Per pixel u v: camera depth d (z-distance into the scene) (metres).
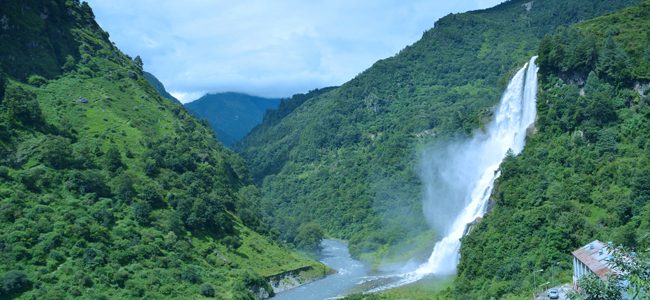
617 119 137.88
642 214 107.75
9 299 116.00
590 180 129.38
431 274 170.62
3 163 152.75
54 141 164.38
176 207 178.12
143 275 139.50
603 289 41.19
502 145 192.12
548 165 148.25
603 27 166.12
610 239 108.44
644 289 38.72
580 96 151.75
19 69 199.50
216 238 184.25
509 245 135.25
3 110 167.38
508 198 150.12
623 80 141.00
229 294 147.25
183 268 152.75
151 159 191.75
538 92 172.75
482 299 120.25
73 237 139.12
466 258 149.62
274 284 175.62
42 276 124.62
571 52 158.12
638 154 124.44
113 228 152.75
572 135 149.62
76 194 157.00
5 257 124.88
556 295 97.69
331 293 171.12
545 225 129.00
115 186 169.38
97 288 129.62
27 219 138.12
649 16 161.38
